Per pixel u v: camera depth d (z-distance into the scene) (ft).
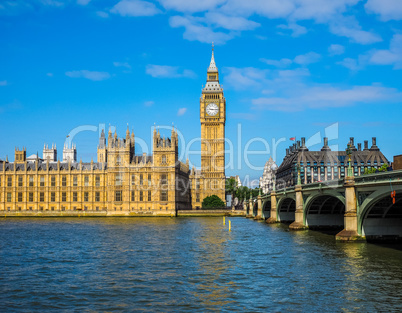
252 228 426.10
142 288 158.10
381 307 132.98
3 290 156.25
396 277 171.12
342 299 141.49
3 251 252.01
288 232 366.63
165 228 433.07
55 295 149.38
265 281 167.53
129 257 226.58
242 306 135.64
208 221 580.30
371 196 241.76
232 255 231.71
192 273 183.32
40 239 319.27
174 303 139.54
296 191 384.47
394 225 263.70
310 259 213.87
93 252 246.06
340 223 382.01
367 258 212.43
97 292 152.97
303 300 140.97
